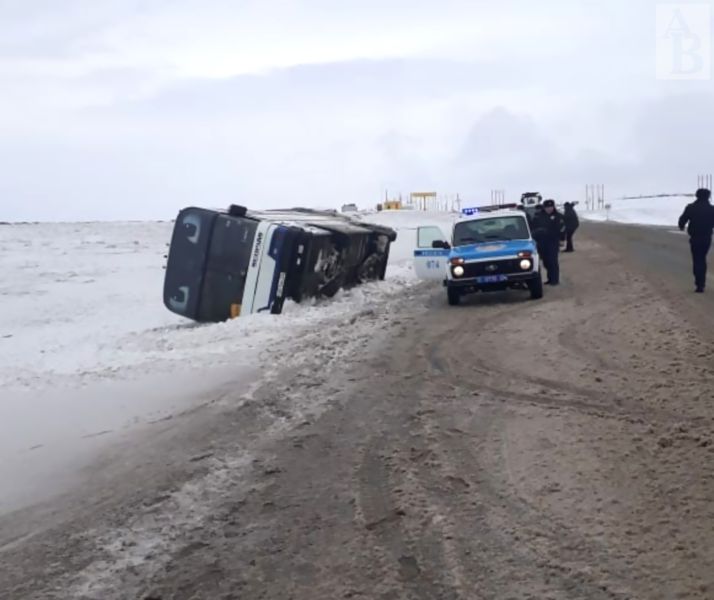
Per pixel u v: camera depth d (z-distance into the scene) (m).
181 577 4.76
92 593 4.61
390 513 5.52
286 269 16.36
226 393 9.42
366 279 22.03
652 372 9.05
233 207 16.89
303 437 7.46
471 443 6.95
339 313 16.22
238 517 5.64
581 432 7.00
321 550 5.01
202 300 16.75
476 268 16.19
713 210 15.35
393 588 4.45
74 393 9.98
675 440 6.57
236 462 6.85
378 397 8.79
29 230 55.84
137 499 6.11
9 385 10.79
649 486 5.63
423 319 14.58
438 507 5.55
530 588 4.33
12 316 21.75
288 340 12.91
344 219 22.89
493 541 4.95
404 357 10.95
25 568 5.01
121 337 15.66
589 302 15.30
